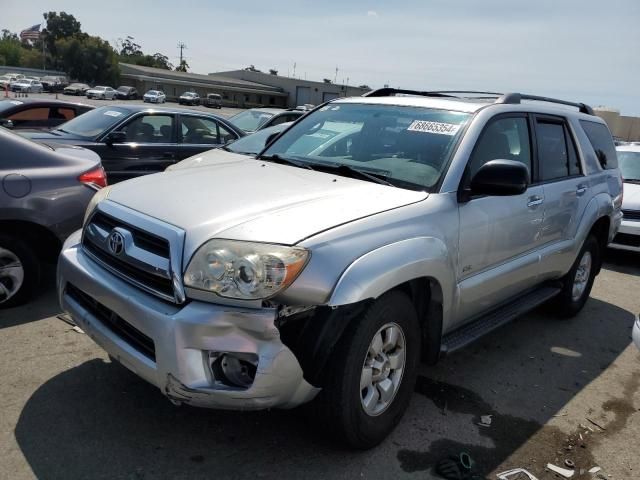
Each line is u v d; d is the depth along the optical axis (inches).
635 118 1480.1
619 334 201.6
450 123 145.8
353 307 104.6
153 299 102.4
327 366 106.4
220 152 264.2
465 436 127.1
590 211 192.1
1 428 115.7
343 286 101.1
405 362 121.9
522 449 124.3
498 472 115.3
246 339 96.3
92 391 131.7
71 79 3257.9
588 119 208.4
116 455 110.5
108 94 2477.9
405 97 167.5
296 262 97.3
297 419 126.7
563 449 125.7
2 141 169.6
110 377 138.5
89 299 117.9
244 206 110.0
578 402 148.4
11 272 172.7
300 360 102.0
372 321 108.3
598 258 217.2
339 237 104.7
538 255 166.2
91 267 116.3
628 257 336.5
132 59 4463.6
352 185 128.0
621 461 123.3
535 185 164.2
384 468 113.2
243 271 96.0
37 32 3838.6
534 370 165.5
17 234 173.2
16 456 107.7
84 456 109.5
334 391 106.7
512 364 168.4
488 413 138.3
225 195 116.0
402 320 117.4
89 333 115.6
